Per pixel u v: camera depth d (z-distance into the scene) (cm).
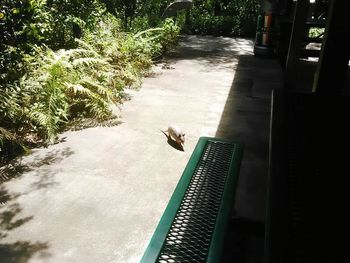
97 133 409
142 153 365
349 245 123
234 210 260
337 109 253
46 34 582
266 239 125
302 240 125
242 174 314
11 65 468
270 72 708
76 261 220
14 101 394
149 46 725
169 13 1147
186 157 360
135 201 283
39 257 222
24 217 260
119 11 930
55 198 284
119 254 227
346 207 147
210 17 1209
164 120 454
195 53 884
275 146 196
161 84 614
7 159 345
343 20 264
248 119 462
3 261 218
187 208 212
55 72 440
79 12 688
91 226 252
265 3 798
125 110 484
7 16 488
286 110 249
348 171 175
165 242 183
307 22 702
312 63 784
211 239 186
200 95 560
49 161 343
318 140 204
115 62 625
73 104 453
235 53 895
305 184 162
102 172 326
